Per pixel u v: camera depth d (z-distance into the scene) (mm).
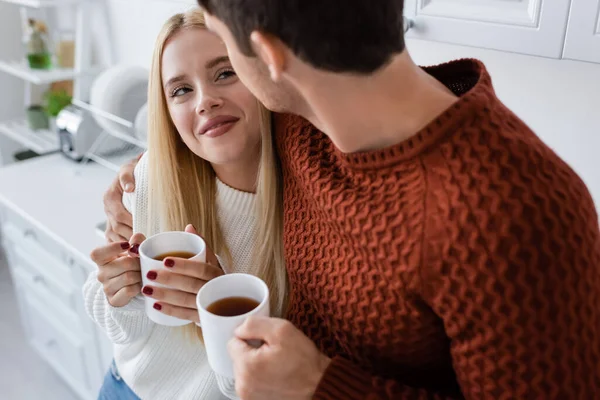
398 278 619
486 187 550
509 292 538
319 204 724
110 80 1946
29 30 2303
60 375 2322
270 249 1009
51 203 1917
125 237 1134
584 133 1294
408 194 605
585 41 843
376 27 531
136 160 1188
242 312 730
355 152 648
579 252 541
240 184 1018
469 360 586
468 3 946
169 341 1116
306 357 658
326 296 742
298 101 616
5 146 2826
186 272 803
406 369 708
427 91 603
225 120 912
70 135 2189
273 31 527
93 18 2297
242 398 679
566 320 536
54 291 1999
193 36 896
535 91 1332
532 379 547
